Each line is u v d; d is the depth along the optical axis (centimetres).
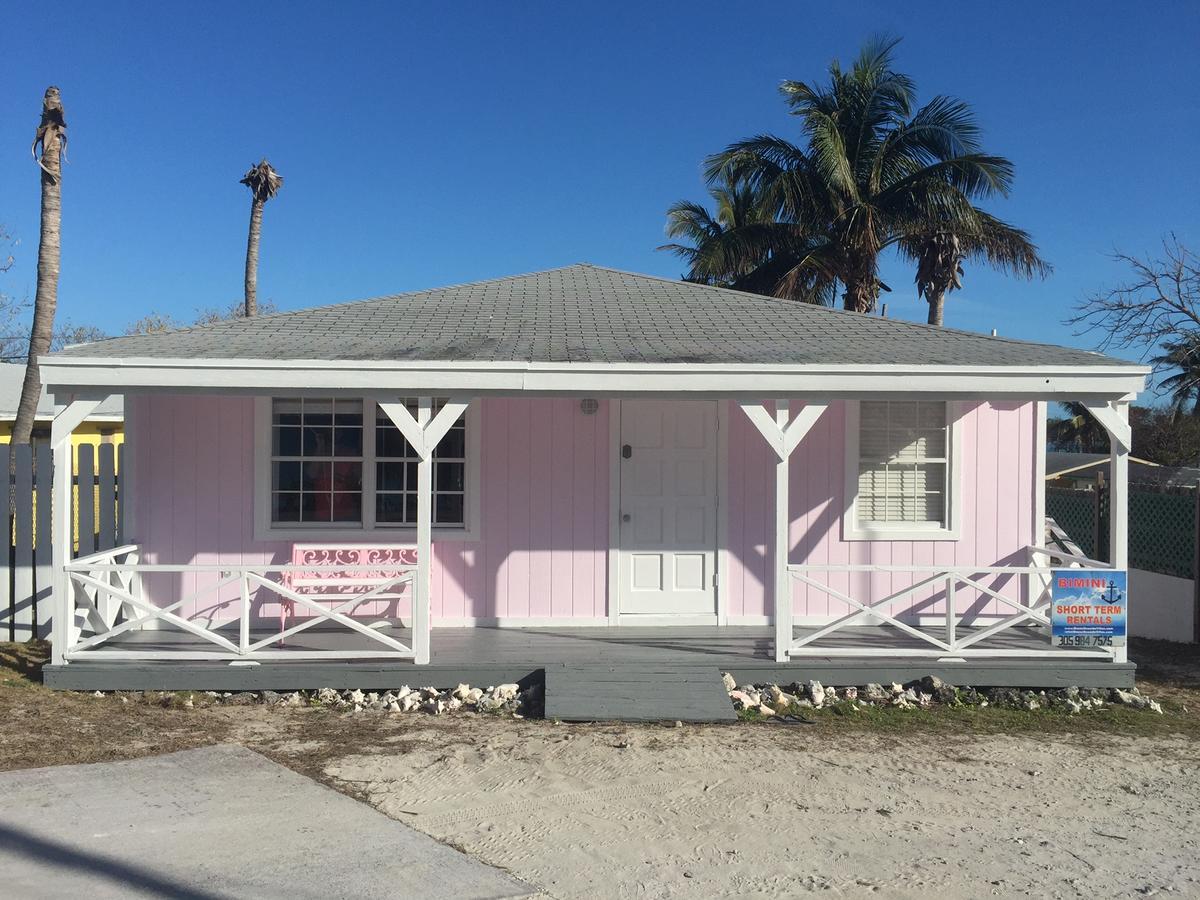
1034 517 991
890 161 2178
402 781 595
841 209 2098
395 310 1008
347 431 965
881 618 838
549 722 741
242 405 950
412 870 462
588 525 977
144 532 942
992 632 847
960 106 2131
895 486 996
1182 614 1132
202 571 834
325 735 697
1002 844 509
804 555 989
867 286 2097
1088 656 849
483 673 810
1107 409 833
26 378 1616
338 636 911
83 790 566
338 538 957
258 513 948
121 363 776
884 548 989
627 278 1177
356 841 496
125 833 502
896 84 2166
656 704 761
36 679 823
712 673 809
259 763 623
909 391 805
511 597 973
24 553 973
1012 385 808
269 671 797
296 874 455
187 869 459
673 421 984
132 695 791
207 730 704
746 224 2175
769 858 486
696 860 482
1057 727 758
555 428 976
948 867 477
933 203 2067
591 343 876
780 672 826
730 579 987
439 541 966
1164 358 2075
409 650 814
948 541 991
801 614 985
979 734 733
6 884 439
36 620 973
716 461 985
